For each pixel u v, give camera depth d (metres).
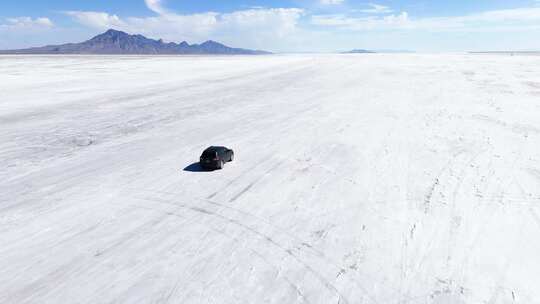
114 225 15.46
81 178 21.08
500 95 45.09
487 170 21.33
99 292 11.27
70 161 24.11
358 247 13.69
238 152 25.66
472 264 12.66
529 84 54.62
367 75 73.00
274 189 19.16
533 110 36.41
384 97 46.00
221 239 14.30
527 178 20.12
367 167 22.12
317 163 23.05
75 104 42.88
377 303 10.83
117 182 20.39
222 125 33.50
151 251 13.47
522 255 13.18
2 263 12.76
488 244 13.87
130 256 13.15
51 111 39.00
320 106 41.28
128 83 62.53
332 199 17.84
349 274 12.13
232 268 12.44
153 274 12.13
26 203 17.72
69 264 12.70
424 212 16.41
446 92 48.53
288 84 61.31
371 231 14.84
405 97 45.59
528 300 10.95
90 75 76.38
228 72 86.12
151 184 20.05
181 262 12.78
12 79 65.56
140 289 11.39
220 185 19.80
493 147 25.36
